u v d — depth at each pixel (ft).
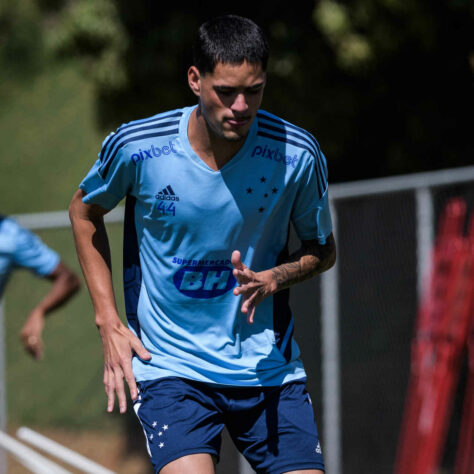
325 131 102.94
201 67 30.14
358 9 93.25
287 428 33.73
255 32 29.81
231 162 32.22
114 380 33.99
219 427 33.91
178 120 32.42
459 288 65.57
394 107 102.68
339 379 70.49
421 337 66.54
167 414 33.17
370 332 70.08
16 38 228.84
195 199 32.50
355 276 71.00
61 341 91.50
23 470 90.58
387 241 68.64
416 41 94.89
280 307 35.32
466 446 65.31
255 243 33.73
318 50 101.81
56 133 201.16
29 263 57.52
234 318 34.09
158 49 109.91
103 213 35.01
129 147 32.42
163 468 32.45
